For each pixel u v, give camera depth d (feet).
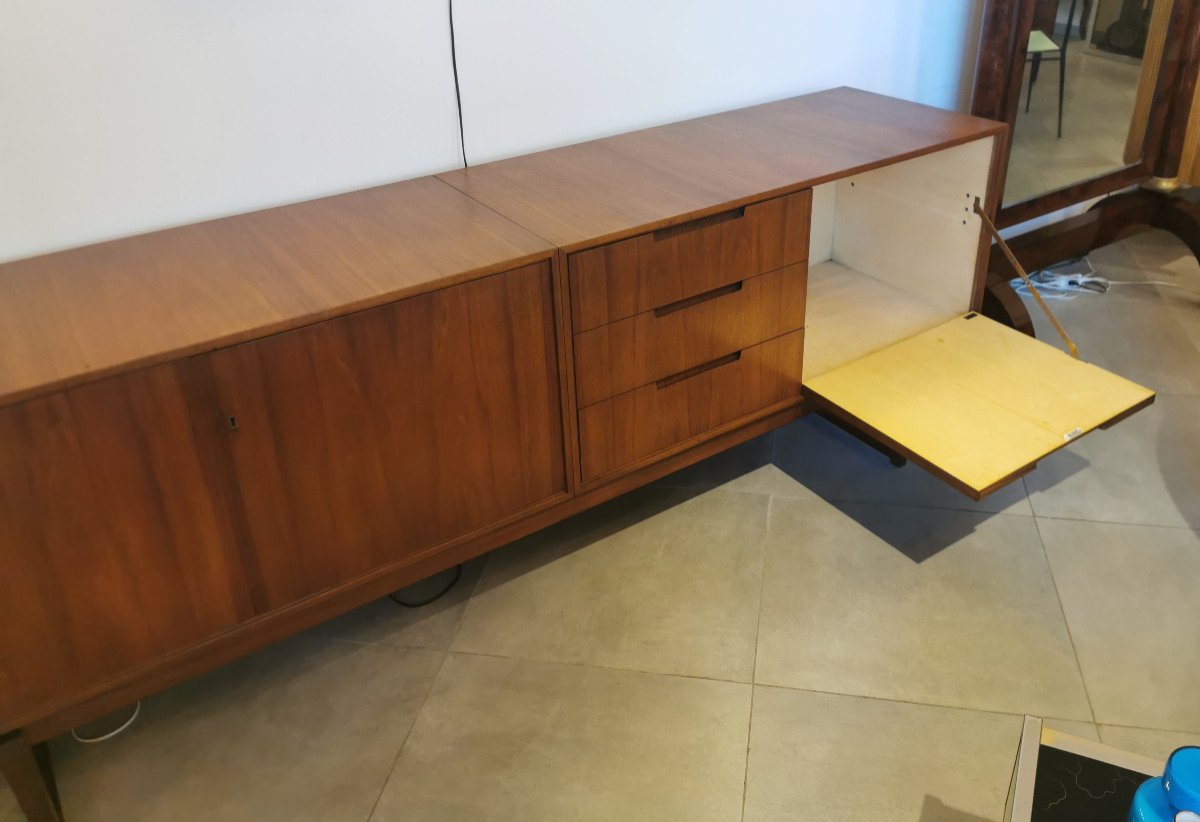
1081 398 6.37
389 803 4.98
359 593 5.40
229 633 5.02
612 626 5.94
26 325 4.50
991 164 6.86
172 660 4.89
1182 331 8.79
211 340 4.33
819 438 7.54
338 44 5.62
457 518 5.55
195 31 5.19
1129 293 9.42
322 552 5.14
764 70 7.45
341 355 4.72
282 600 5.13
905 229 7.66
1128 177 9.11
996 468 5.76
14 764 4.65
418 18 5.81
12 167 5.00
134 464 4.38
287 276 4.91
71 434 4.18
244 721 5.45
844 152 6.37
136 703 5.58
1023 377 6.63
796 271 6.22
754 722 5.31
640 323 5.65
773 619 5.94
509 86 6.33
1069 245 9.15
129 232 5.44
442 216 5.58
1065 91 8.18
